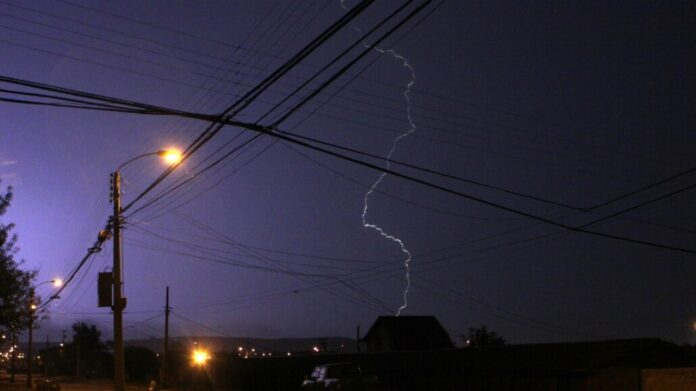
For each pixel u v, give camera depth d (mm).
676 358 26797
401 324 55656
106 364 108375
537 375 28781
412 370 35000
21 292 29250
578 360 26969
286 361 46562
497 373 30469
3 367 129250
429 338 54656
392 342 54281
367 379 28781
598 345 28391
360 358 40312
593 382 26609
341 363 29047
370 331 57000
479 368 30891
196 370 60344
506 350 32062
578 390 27031
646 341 26625
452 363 32875
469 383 32219
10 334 31016
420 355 36781
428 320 56531
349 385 28125
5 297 28734
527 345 32031
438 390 34000
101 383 77000
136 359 87312
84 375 105188
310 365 43938
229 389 53312
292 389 45188
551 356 28734
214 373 56344
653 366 26391
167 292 60000
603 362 25781
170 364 64562
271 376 48156
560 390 27719
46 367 123062
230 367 53875
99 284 26219
